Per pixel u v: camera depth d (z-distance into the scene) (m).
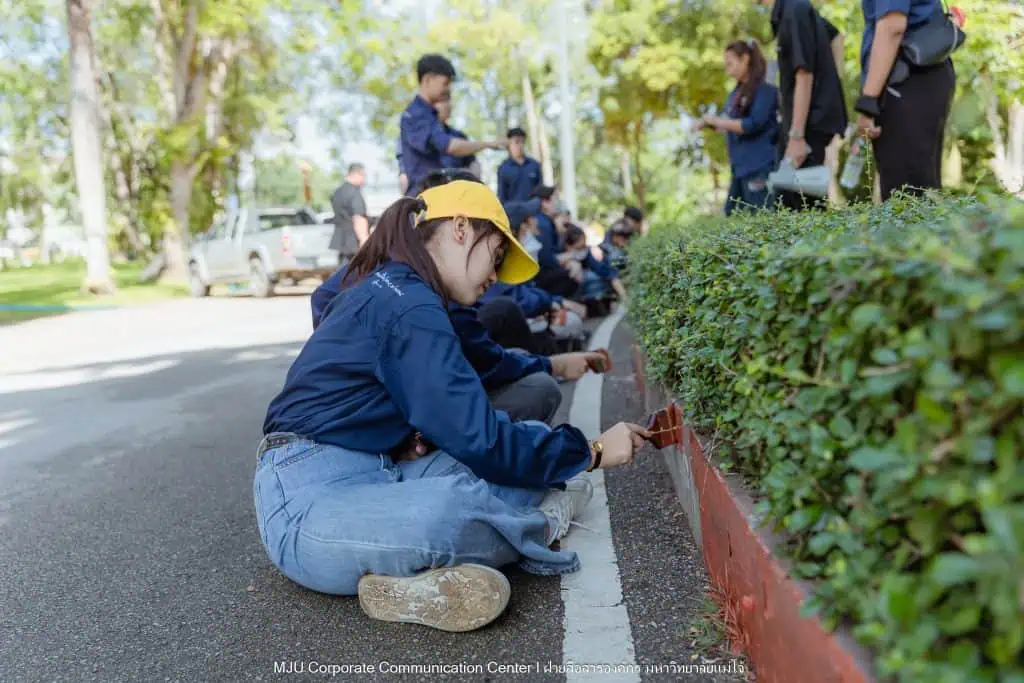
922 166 4.16
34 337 11.54
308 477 2.50
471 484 2.42
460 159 7.20
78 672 2.32
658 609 2.39
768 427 1.71
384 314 2.47
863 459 1.14
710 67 21.62
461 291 2.65
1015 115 10.17
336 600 2.66
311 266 17.33
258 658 2.32
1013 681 0.93
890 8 3.90
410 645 2.32
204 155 23.05
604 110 25.08
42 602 2.81
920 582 1.12
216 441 5.03
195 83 22.22
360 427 2.55
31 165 37.97
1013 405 1.01
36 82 27.47
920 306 1.21
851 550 1.34
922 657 1.10
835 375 1.44
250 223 18.06
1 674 2.33
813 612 1.41
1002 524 0.90
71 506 3.90
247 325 12.12
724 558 2.25
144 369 8.24
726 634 2.14
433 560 2.32
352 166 14.88
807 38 5.00
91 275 18.12
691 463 2.78
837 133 5.17
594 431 4.49
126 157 31.55
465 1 26.88
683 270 3.05
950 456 1.08
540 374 3.57
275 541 2.49
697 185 30.14
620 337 8.62
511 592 2.60
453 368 2.40
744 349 2.08
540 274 8.02
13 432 5.66
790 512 1.60
